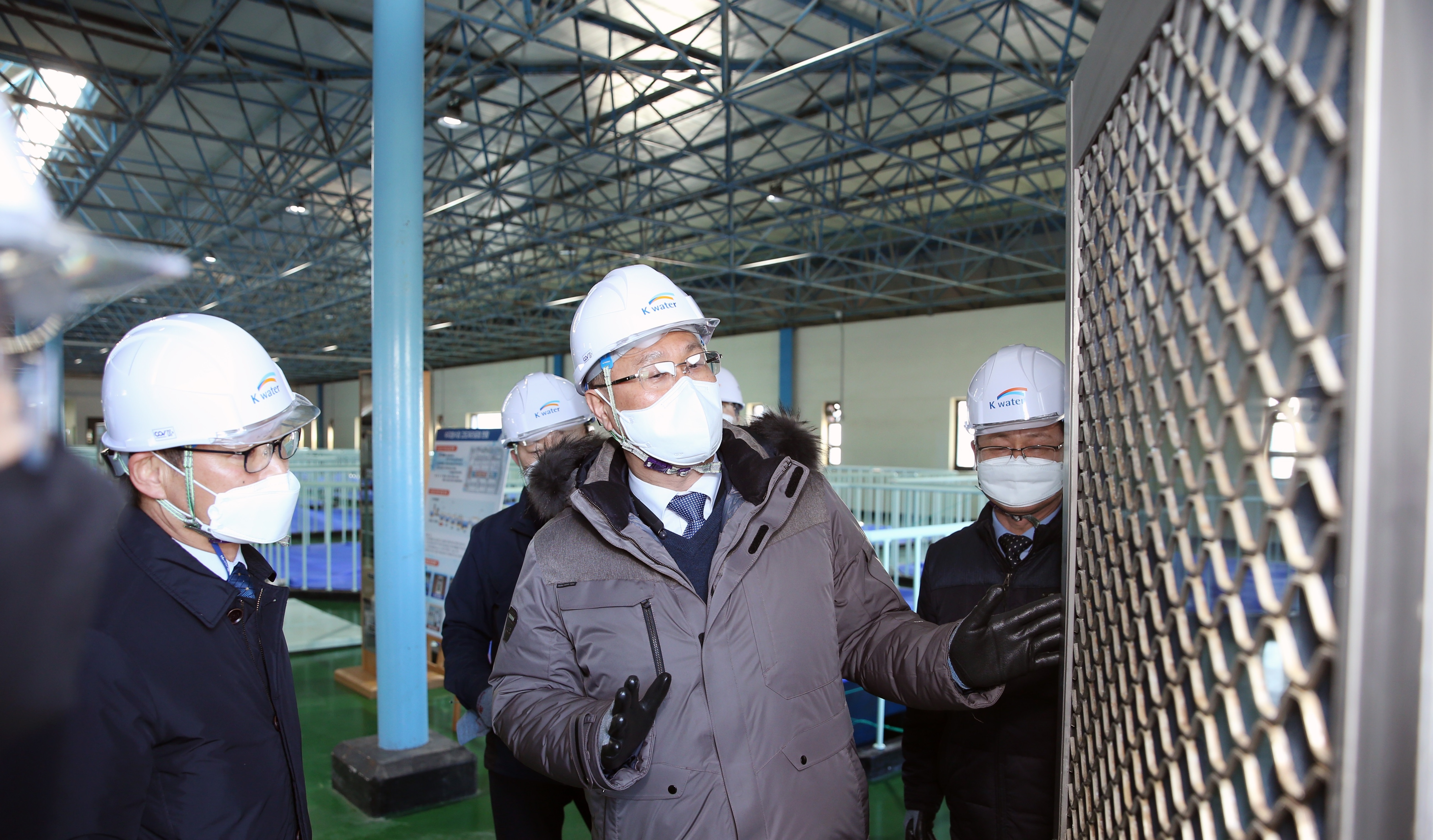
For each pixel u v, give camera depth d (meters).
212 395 1.22
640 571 1.39
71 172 11.15
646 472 1.55
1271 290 0.49
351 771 3.55
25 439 0.30
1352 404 0.40
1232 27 0.54
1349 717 0.41
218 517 1.25
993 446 1.68
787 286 17.69
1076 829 1.00
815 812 1.35
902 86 8.81
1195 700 0.62
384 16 3.41
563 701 1.34
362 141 9.28
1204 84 0.58
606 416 1.53
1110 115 0.84
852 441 17.64
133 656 1.11
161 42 7.80
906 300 16.45
